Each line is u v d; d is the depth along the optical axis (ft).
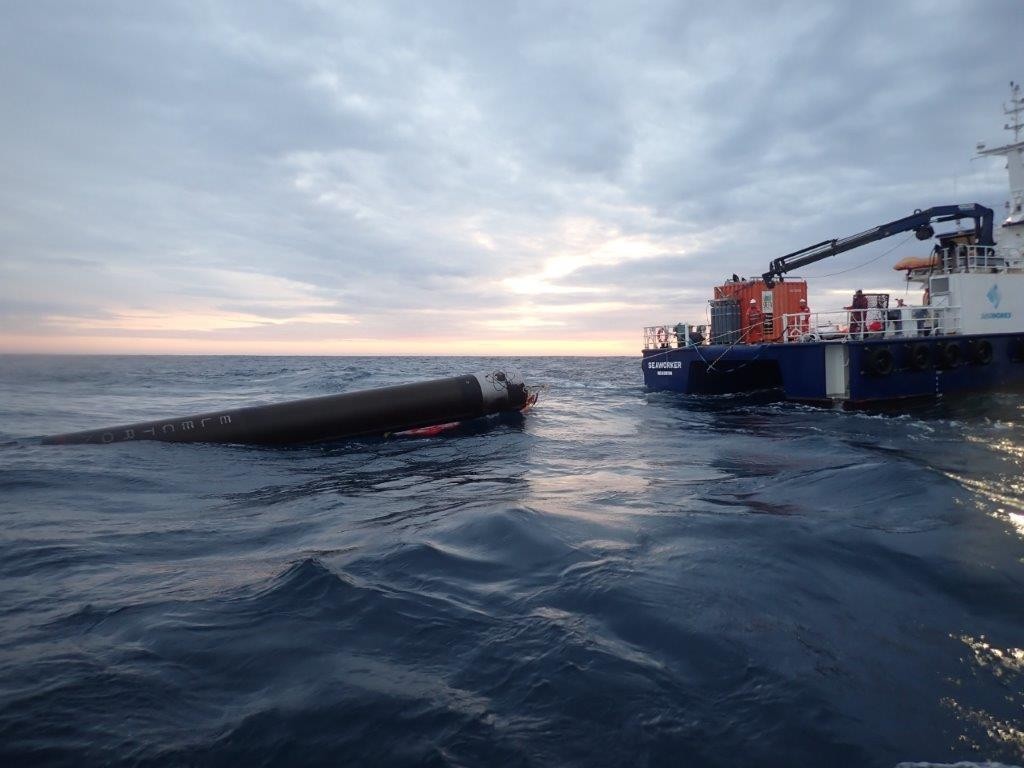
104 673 9.34
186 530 18.24
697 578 13.14
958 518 17.46
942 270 66.23
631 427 45.01
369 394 40.91
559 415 52.60
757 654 10.03
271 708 8.43
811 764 7.49
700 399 66.90
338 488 24.97
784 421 48.06
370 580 13.16
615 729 8.08
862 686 9.16
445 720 8.18
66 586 13.26
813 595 12.35
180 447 34.86
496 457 32.89
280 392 82.17
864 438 37.35
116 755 7.43
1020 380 64.64
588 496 21.86
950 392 60.23
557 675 9.31
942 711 8.61
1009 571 13.56
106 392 80.89
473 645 10.24
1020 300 65.26
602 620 11.18
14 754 7.39
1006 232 68.08
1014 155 66.74
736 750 7.72
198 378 118.73
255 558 15.35
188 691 8.87
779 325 66.33
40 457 30.58
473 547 15.38
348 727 8.01
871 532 16.21
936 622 11.28
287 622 11.12
